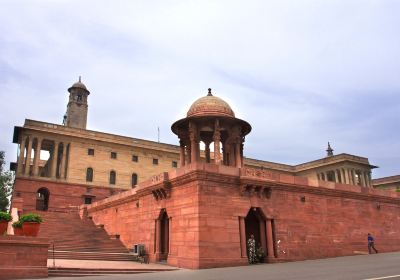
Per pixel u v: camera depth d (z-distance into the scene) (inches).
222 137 1088.2
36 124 1913.1
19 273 558.6
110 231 1268.5
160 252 927.7
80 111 2502.5
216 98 1029.8
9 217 623.8
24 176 1811.0
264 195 908.0
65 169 1979.6
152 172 2224.4
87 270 647.1
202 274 597.6
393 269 561.9
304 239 963.3
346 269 595.5
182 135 1032.2
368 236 1110.4
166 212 917.2
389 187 2773.1
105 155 2087.8
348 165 2655.0
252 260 838.5
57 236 1077.1
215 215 796.0
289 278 485.1
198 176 799.1
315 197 1042.7
